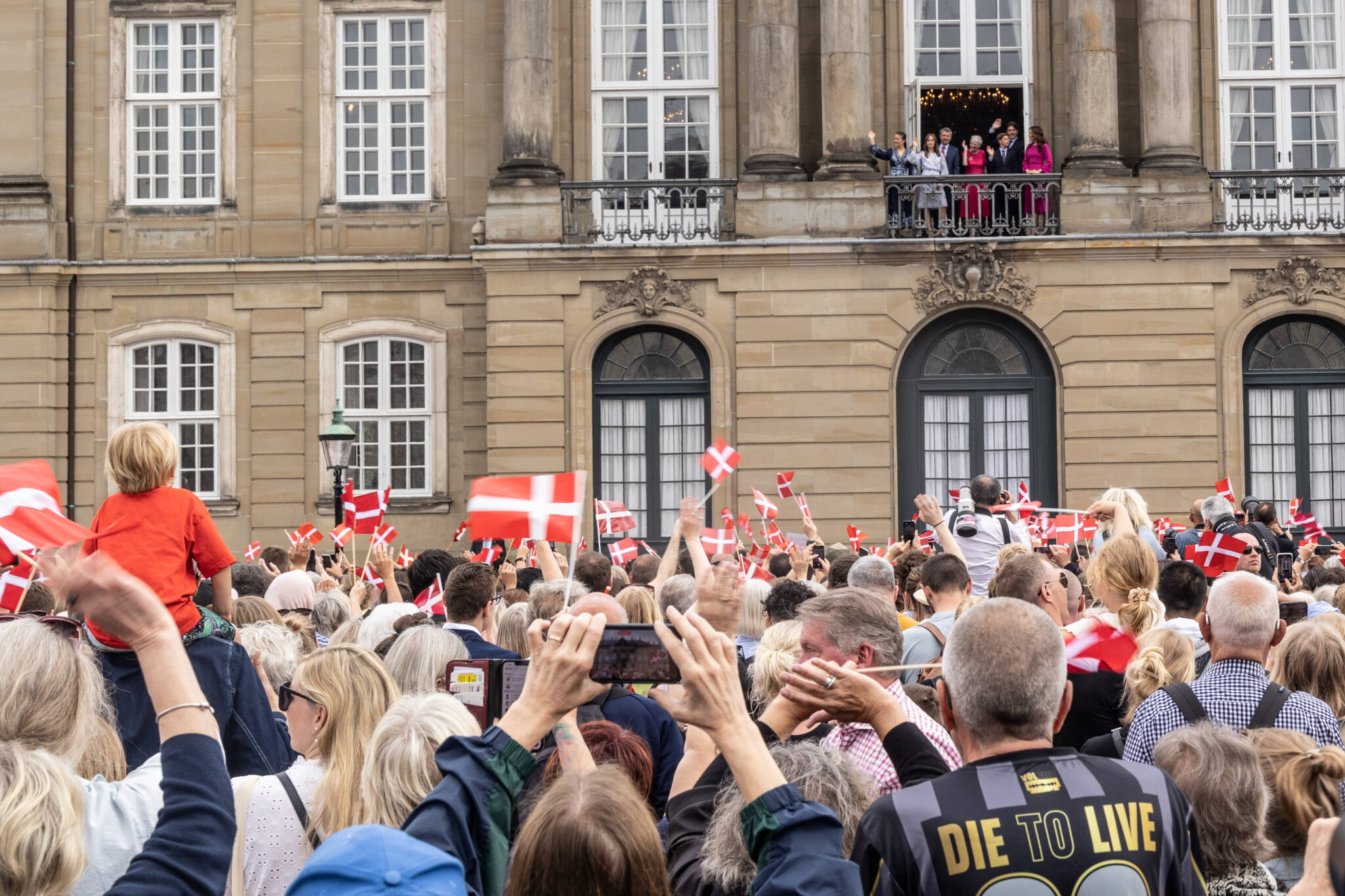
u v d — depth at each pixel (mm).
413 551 33500
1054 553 16109
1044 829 4434
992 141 34344
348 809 5410
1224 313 31188
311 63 34344
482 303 33875
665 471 32500
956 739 4867
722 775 5074
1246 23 33469
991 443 31938
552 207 31984
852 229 31484
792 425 31656
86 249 34219
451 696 5570
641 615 8711
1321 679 7824
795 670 4988
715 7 33844
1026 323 31547
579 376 32000
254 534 33875
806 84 33781
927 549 17984
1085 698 8602
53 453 33719
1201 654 9336
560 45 33781
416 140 34375
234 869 5465
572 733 4934
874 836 4512
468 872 3934
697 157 33812
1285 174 31578
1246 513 22031
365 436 34062
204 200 34406
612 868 3643
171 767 3725
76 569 3666
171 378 34188
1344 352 31750
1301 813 5191
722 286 31797
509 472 31969
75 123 34438
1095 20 31438
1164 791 4609
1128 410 31172
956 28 33562
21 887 3521
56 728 4418
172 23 34594
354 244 34125
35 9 34250
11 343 33688
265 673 8859
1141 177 31219
